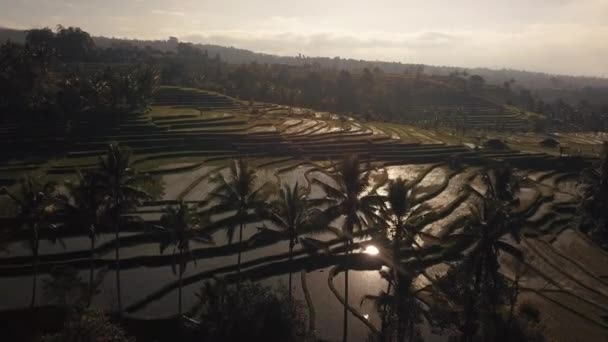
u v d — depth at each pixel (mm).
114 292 52156
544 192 97312
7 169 86875
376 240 49375
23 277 53719
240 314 35594
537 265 64562
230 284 54031
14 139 102062
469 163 120938
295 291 55594
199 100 161125
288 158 112938
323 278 59250
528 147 143250
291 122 143000
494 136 169125
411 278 44094
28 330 44031
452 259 64750
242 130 124062
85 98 119250
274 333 35000
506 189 54312
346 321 46781
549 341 41656
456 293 44188
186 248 47656
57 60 178250
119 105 129250
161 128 117750
